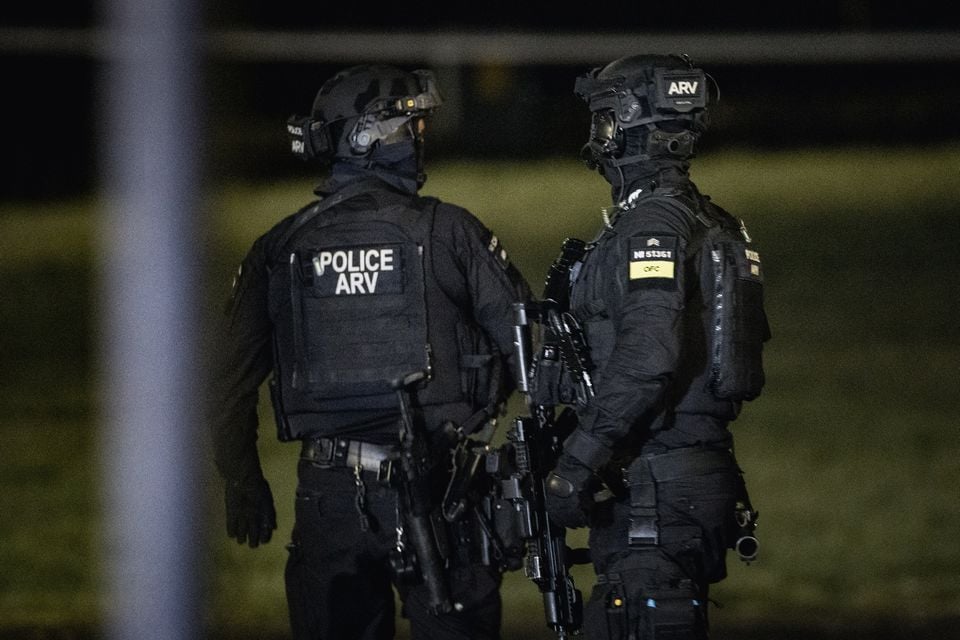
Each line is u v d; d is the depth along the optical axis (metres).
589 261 13.87
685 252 13.30
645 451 13.69
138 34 8.23
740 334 13.52
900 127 118.69
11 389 45.03
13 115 112.06
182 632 9.12
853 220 79.75
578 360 13.78
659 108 13.77
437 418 14.52
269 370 15.26
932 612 22.02
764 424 37.38
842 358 46.31
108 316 8.99
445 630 14.35
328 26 137.25
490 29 143.12
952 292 58.44
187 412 8.98
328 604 14.60
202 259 8.65
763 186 97.38
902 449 34.25
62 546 27.39
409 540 14.09
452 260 14.62
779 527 27.95
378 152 14.91
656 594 13.23
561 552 14.06
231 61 8.39
